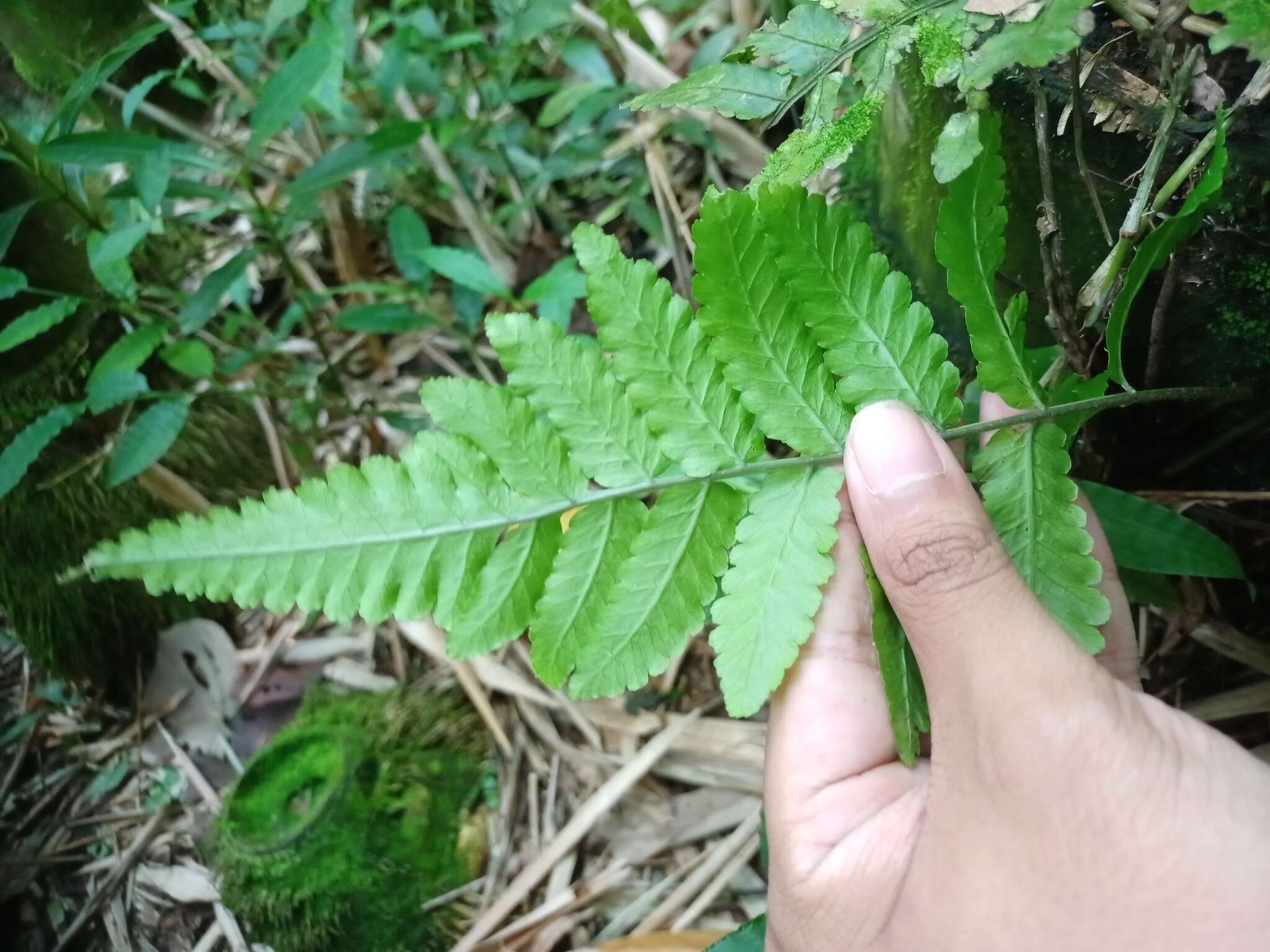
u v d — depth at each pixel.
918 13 0.15
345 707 0.34
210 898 0.33
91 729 0.37
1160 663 0.25
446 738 0.33
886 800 0.18
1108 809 0.14
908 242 0.25
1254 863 0.14
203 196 0.31
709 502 0.17
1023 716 0.15
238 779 0.34
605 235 0.17
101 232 0.32
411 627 0.35
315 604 0.17
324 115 0.42
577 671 0.17
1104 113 0.18
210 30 0.34
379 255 0.44
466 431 0.17
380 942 0.30
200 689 0.37
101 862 0.34
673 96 0.16
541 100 0.43
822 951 0.18
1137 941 0.14
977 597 0.15
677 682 0.33
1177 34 0.17
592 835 0.32
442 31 0.37
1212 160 0.14
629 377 0.17
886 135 0.24
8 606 0.34
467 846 0.32
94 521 0.36
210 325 0.40
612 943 0.28
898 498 0.15
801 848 0.19
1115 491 0.20
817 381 0.17
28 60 0.34
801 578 0.17
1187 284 0.19
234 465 0.39
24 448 0.28
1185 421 0.22
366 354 0.42
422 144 0.39
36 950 0.33
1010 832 0.15
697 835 0.31
